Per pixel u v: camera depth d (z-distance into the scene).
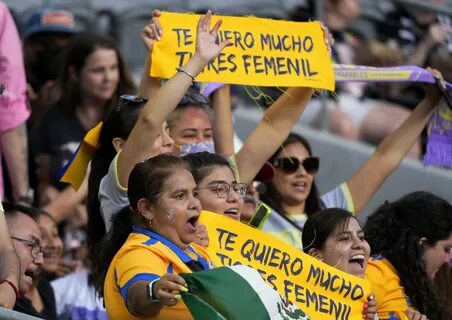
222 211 17.86
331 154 31.75
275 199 22.44
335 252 18.72
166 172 16.11
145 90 19.47
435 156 22.33
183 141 19.58
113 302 15.60
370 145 32.81
